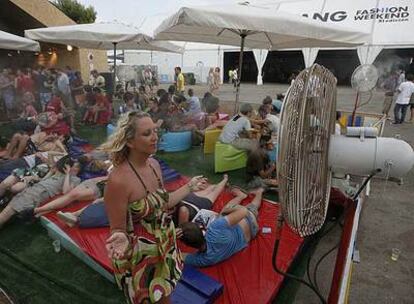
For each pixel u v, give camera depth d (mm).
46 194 3771
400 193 5098
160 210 1862
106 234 3229
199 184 2287
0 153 5414
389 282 3072
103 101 9281
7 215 3525
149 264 1867
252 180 4676
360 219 4227
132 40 7930
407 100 10148
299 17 4918
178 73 15820
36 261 3037
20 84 9914
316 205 1731
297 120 1439
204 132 6754
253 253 3051
